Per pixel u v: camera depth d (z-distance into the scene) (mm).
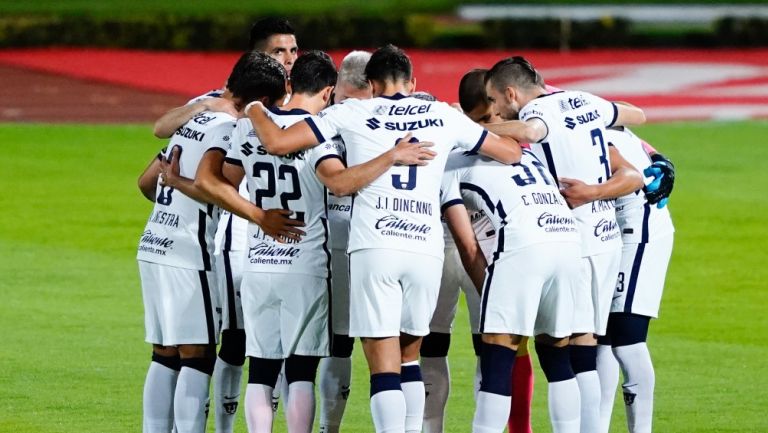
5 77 85312
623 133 23453
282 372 23094
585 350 21812
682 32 107875
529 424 22859
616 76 88125
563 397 20891
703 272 41156
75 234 45375
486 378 20625
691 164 60719
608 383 22953
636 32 107250
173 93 79625
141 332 32812
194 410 21234
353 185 19906
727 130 70250
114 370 29078
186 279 21406
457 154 21203
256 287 20891
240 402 27016
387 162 19891
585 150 21531
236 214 20734
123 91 80438
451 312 22812
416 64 93062
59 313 34625
